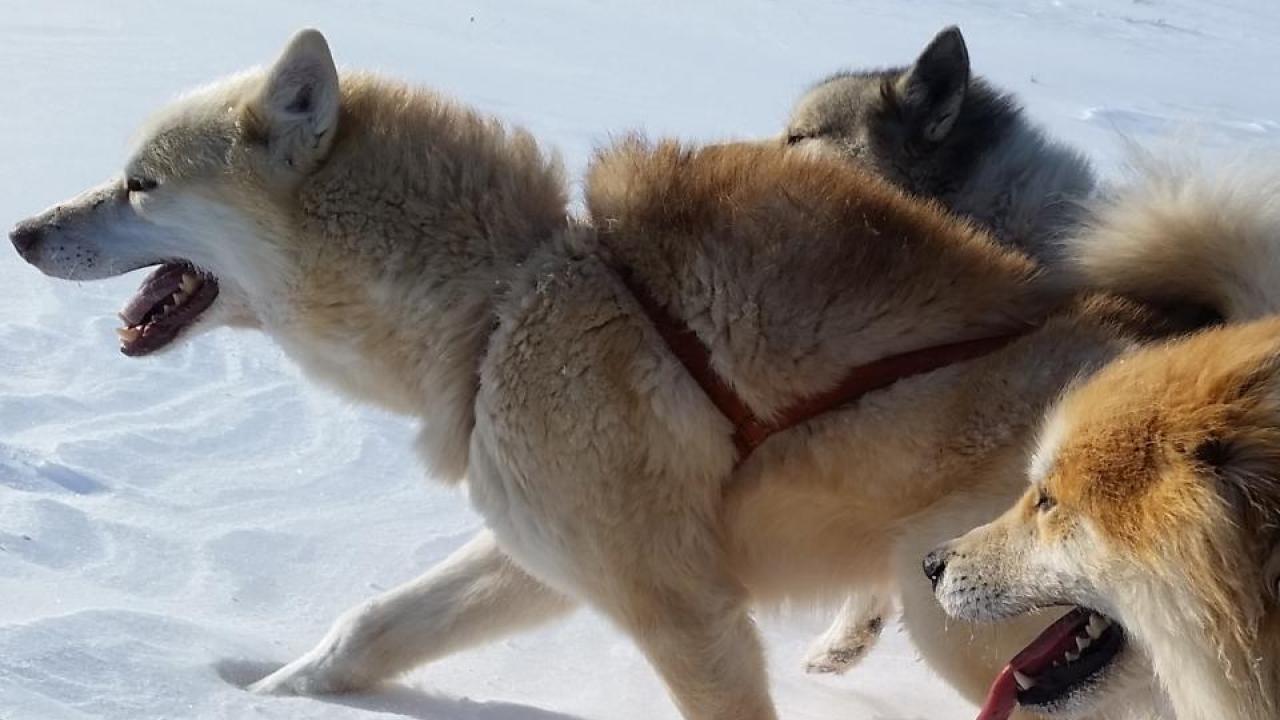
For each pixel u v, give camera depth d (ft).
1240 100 22.61
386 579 7.25
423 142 6.50
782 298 6.26
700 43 24.36
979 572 5.94
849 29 28.12
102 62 16.47
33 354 8.60
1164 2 39.34
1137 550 5.59
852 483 6.27
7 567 6.64
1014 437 6.13
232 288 6.77
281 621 6.89
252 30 20.15
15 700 5.78
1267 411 5.43
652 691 6.90
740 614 6.41
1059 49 27.73
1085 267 6.47
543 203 6.54
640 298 6.31
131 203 6.79
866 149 8.50
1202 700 5.55
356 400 6.76
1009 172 8.08
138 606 6.62
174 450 7.91
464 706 6.60
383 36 20.84
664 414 6.25
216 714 6.00
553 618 6.82
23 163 11.41
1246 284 6.23
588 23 25.61
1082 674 5.98
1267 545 5.37
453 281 6.44
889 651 7.77
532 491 6.34
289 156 6.50
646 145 6.68
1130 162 6.55
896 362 6.23
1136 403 5.65
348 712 6.22
